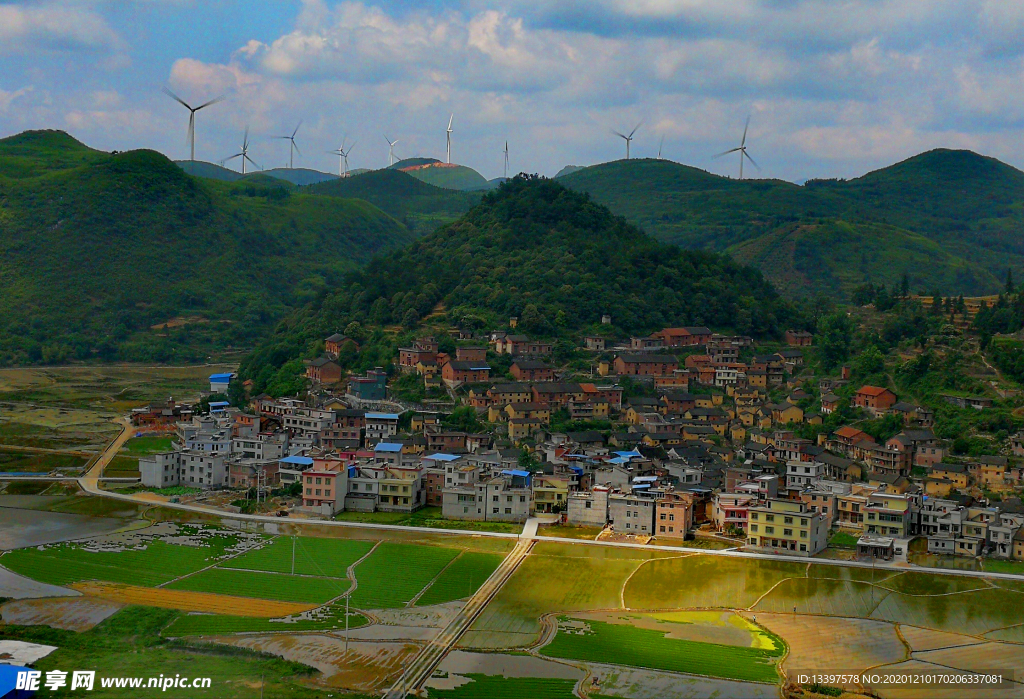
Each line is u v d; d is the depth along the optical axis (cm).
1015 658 19400
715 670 18638
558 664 18850
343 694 17300
